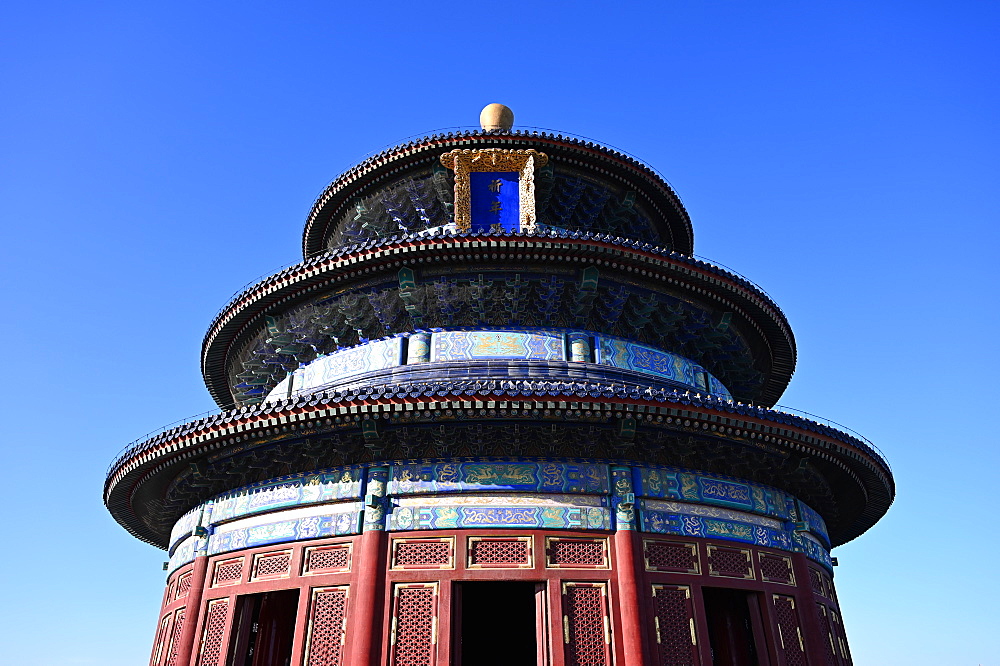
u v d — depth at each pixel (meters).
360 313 27.42
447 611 19.55
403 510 21.05
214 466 24.25
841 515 30.56
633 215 34.56
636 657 19.20
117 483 25.77
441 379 24.77
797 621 23.16
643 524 21.19
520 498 21.02
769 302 28.89
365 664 18.92
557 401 19.88
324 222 36.53
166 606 26.25
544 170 31.91
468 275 26.41
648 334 28.50
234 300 28.78
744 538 22.88
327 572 20.78
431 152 32.00
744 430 21.56
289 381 28.83
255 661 23.56
